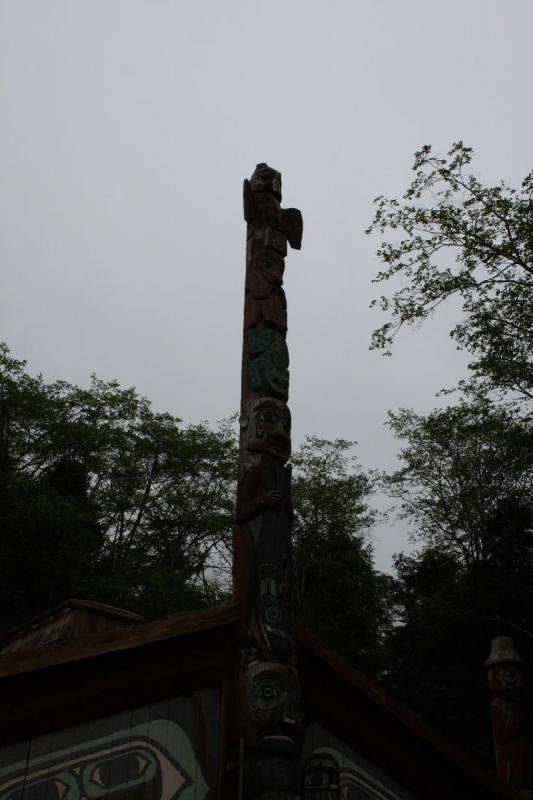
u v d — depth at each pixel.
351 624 28.50
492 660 10.50
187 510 30.66
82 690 7.53
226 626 8.28
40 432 29.12
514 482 24.89
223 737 7.75
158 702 7.86
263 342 10.00
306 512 31.11
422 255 16.81
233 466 31.28
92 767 7.33
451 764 9.23
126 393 31.64
